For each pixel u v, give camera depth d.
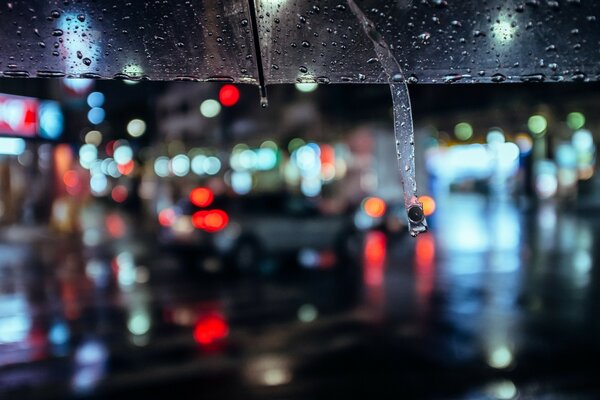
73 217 20.77
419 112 19.27
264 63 1.68
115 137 33.28
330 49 1.64
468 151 42.66
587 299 8.08
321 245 13.18
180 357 5.82
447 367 5.32
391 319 7.26
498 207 28.83
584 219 21.61
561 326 6.66
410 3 1.56
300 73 1.70
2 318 7.71
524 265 11.42
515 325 6.77
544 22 1.60
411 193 1.67
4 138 16.14
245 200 12.60
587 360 5.38
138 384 5.05
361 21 1.58
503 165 36.41
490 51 1.65
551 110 21.75
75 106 19.27
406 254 13.48
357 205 17.16
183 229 12.13
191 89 37.88
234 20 1.56
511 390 4.66
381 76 1.72
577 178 30.58
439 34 1.61
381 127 20.45
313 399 4.61
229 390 4.86
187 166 38.66
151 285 10.23
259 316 7.61
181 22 1.55
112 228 21.95
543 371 5.11
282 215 12.73
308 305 8.25
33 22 1.52
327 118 24.06
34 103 16.98
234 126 26.67
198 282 10.44
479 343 6.07
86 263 13.28
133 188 33.03
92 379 5.18
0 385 5.04
